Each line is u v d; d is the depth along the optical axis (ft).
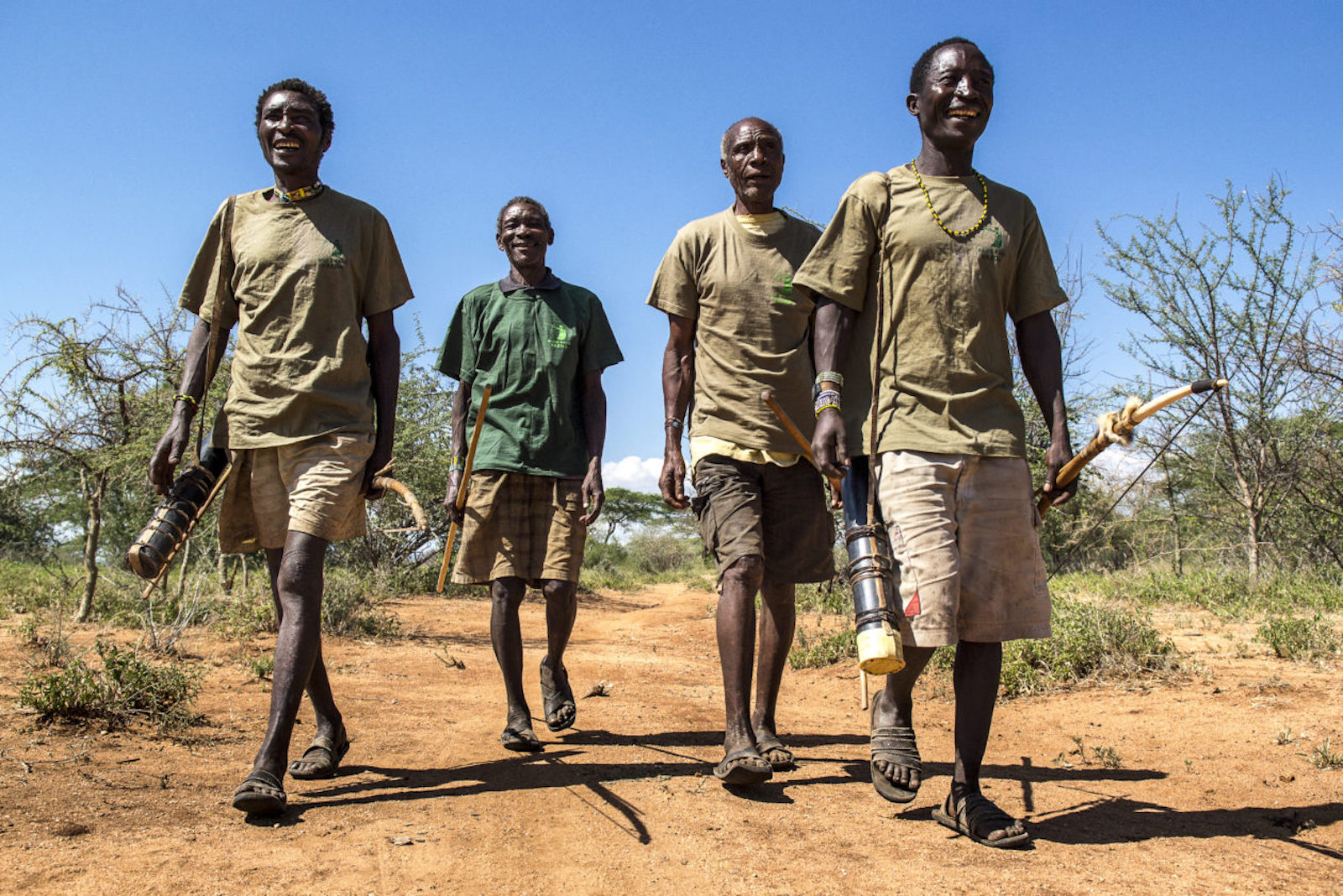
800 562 13.33
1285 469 35.60
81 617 24.36
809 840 9.85
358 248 12.46
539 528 14.73
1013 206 10.81
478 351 15.17
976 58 10.62
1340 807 10.64
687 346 13.87
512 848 9.56
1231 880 8.75
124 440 25.61
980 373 10.34
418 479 40.86
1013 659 17.89
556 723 14.71
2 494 26.07
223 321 12.50
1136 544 41.91
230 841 9.40
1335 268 35.06
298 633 11.06
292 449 11.80
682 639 30.17
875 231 10.71
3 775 11.09
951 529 10.09
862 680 11.51
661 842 9.78
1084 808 10.88
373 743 13.69
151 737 13.11
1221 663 17.63
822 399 10.60
